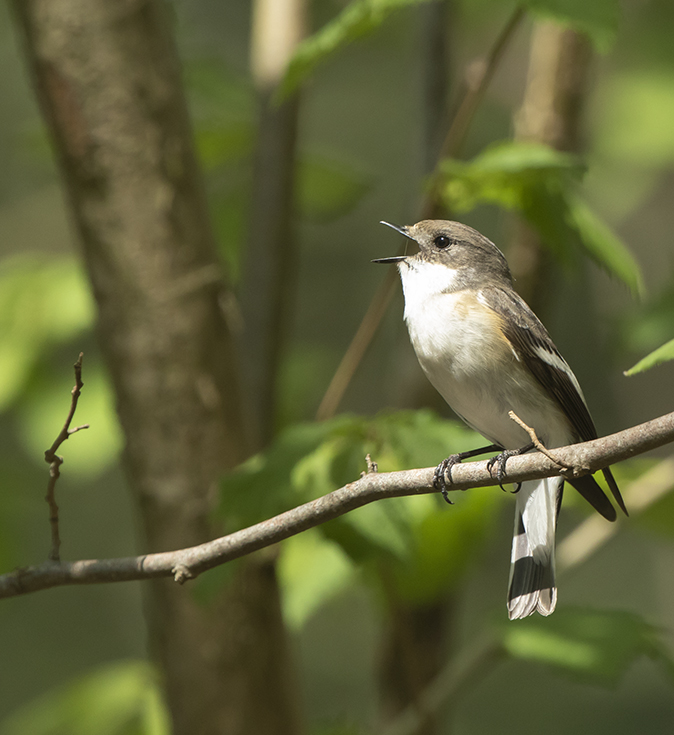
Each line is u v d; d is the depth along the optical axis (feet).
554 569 22.74
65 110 23.16
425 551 27.45
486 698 58.75
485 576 49.80
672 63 43.39
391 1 21.36
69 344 32.91
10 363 30.37
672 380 40.29
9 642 58.39
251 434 25.03
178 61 24.30
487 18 43.21
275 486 21.07
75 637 59.52
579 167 23.18
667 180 43.39
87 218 23.59
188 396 23.66
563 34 29.86
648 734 54.90
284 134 29.12
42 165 34.40
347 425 21.98
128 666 29.58
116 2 23.07
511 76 45.16
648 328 31.09
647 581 60.23
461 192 24.30
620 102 43.47
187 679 24.20
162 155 23.49
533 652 24.79
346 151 58.18
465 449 21.29
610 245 24.76
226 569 21.39
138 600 61.82
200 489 23.77
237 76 34.17
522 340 23.88
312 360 37.29
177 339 23.57
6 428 39.29
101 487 57.26
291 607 27.20
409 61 46.62
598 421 54.70
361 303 58.03
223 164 34.68
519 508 23.43
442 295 24.73
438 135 30.58
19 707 54.39
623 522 28.60
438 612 30.07
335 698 52.65
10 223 44.09
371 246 58.59
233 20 50.90
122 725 28.35
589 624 25.96
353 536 21.27
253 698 24.22
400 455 21.45
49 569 17.80
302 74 22.81
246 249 29.37
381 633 30.45
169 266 23.52
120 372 23.85
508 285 25.82
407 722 26.48
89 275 23.99
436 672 29.96
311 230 58.29
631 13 44.29
